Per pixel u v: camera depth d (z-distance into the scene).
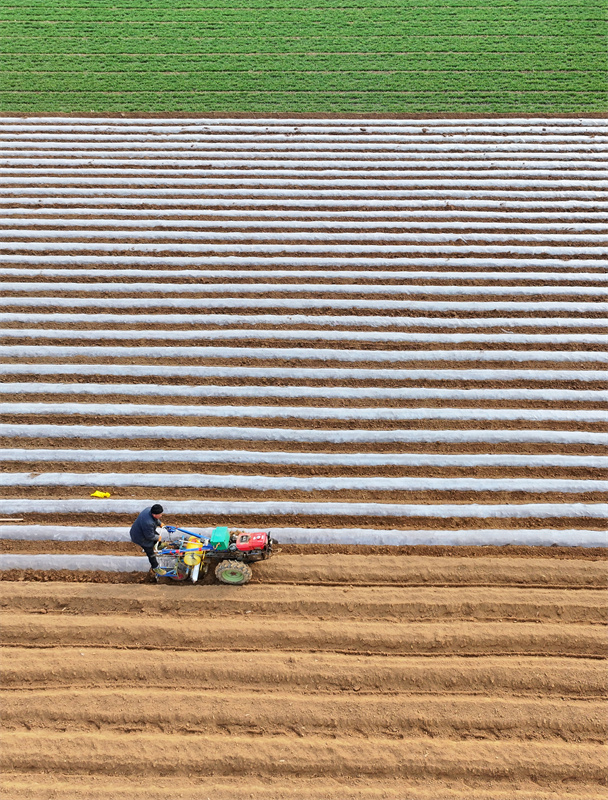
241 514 7.45
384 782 5.15
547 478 7.99
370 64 18.70
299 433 8.46
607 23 19.86
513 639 6.14
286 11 21.41
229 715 5.56
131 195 13.52
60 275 11.33
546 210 13.05
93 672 5.89
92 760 5.26
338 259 11.70
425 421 8.72
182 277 11.38
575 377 9.33
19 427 8.55
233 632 6.20
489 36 19.67
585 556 7.02
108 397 9.08
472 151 15.02
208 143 15.51
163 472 8.09
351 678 5.84
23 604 6.53
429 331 10.26
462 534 7.16
